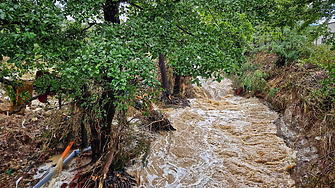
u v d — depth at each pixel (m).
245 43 6.26
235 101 10.73
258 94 10.69
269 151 6.22
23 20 2.49
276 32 5.75
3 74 2.96
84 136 5.75
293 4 5.14
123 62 2.80
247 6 4.51
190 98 11.16
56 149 5.87
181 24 3.70
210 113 9.25
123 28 3.28
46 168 5.24
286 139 6.73
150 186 4.92
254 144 6.66
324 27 5.27
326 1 5.01
